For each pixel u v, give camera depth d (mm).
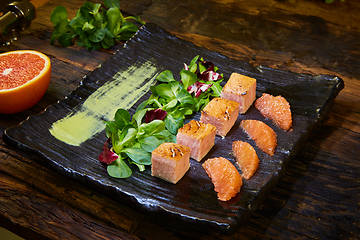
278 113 731
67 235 643
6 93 732
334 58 888
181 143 693
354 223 652
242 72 808
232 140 720
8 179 700
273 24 956
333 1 1006
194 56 838
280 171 665
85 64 871
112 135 691
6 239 744
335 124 775
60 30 899
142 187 656
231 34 935
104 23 903
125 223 654
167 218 619
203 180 667
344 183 695
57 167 667
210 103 732
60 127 726
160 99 759
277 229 648
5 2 981
